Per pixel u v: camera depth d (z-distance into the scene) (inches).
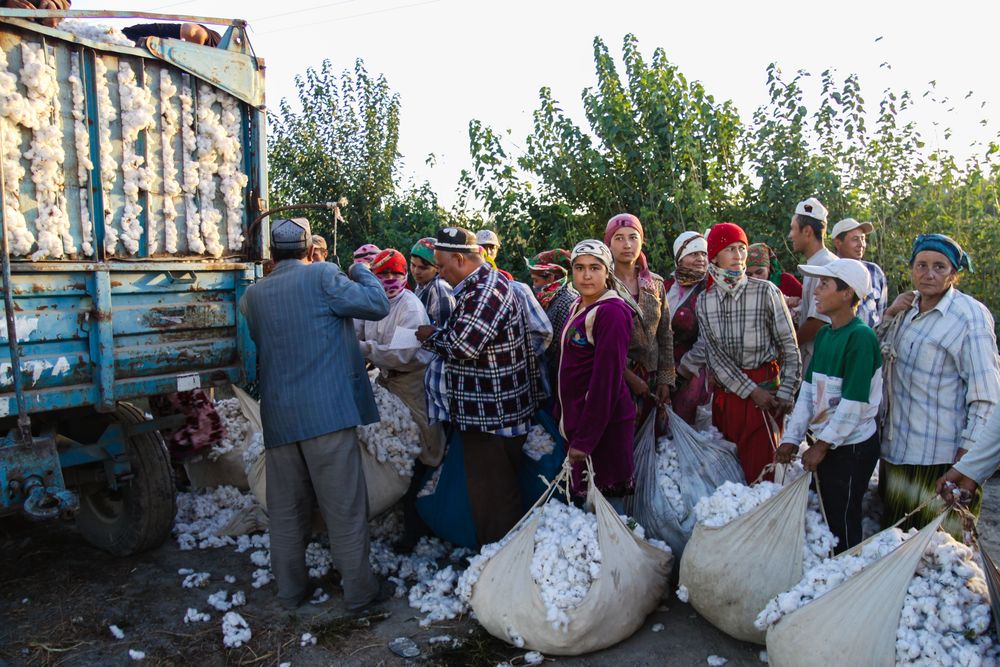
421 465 189.9
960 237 312.0
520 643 139.9
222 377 169.5
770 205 336.2
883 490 159.9
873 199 334.0
